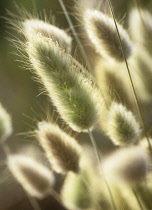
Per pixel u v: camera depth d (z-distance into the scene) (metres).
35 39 0.20
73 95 0.21
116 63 0.23
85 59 0.23
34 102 0.26
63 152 0.22
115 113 0.22
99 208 0.23
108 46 0.23
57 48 0.21
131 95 0.24
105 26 0.23
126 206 0.23
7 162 0.25
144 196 0.23
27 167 0.24
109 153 0.24
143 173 0.22
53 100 0.21
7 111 0.26
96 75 0.23
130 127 0.22
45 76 0.21
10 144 0.26
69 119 0.21
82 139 0.24
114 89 0.23
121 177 0.22
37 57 0.20
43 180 0.24
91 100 0.21
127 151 0.22
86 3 0.23
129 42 0.23
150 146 0.22
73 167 0.22
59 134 0.22
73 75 0.21
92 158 0.24
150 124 0.24
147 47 0.25
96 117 0.21
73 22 0.26
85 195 0.24
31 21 0.22
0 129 0.24
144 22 0.25
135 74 0.25
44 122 0.22
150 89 0.25
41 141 0.22
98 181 0.24
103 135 0.24
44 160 0.25
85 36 0.24
